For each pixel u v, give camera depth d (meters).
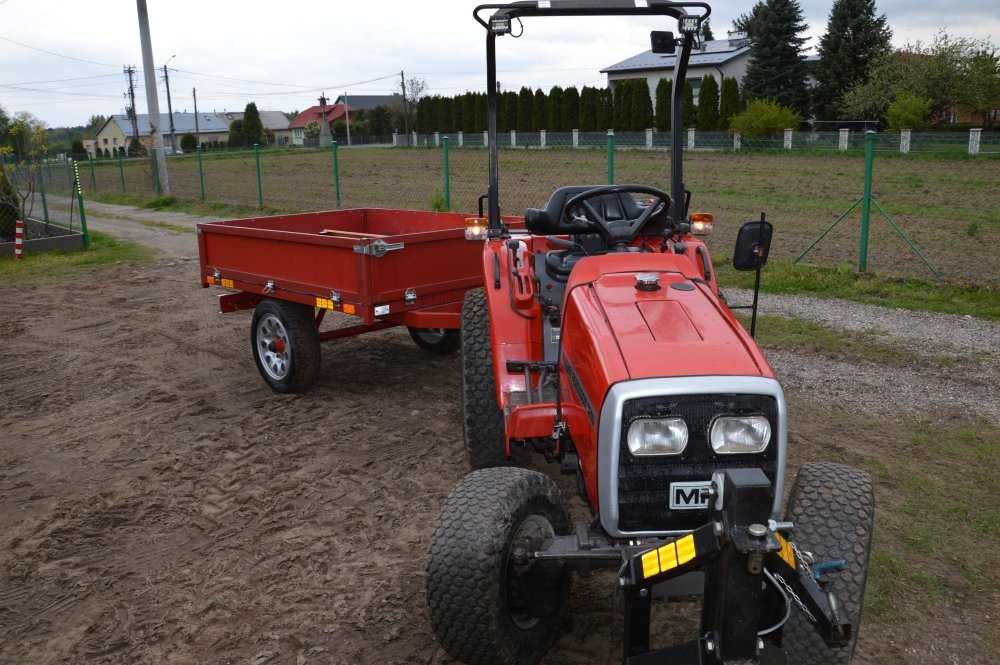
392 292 6.25
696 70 54.41
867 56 48.75
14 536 4.77
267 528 4.77
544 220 4.75
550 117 48.19
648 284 3.62
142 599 4.10
